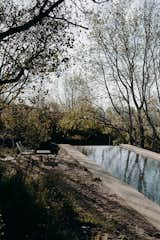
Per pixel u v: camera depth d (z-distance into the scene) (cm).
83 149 2105
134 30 2481
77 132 2894
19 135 1816
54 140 2786
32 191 778
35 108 1739
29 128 1733
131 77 2564
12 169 1043
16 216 639
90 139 2952
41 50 989
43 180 955
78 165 1473
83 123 2706
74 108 2795
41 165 1405
